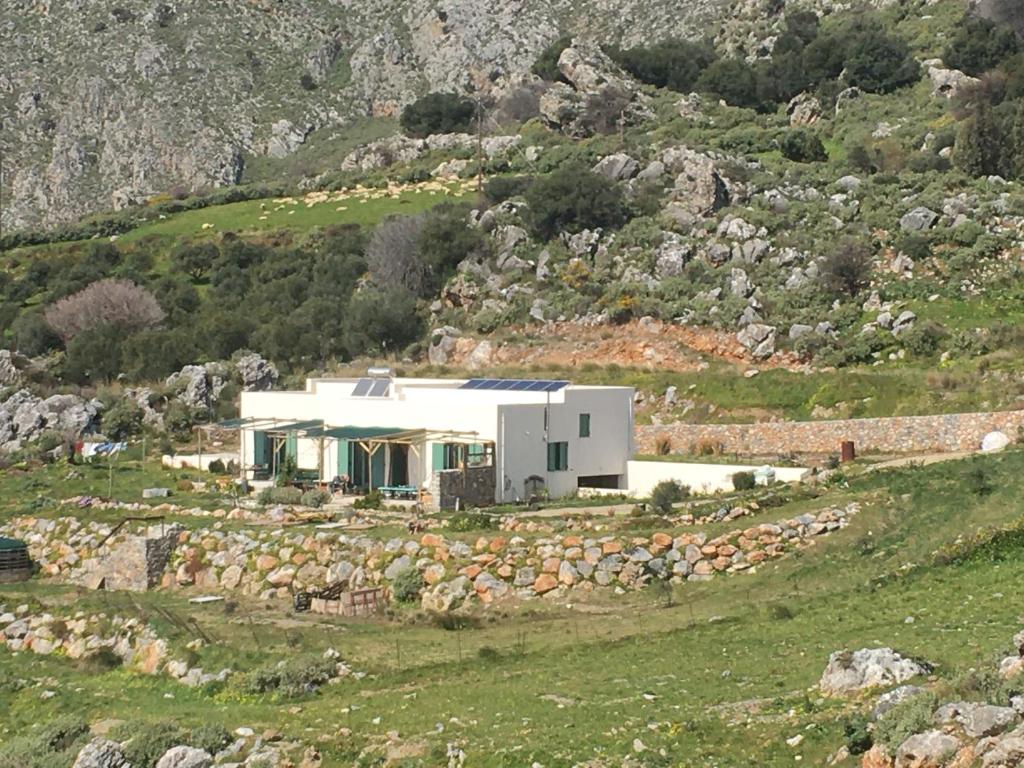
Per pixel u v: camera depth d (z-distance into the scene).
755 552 63.62
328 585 67.94
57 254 169.75
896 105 174.88
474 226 138.50
